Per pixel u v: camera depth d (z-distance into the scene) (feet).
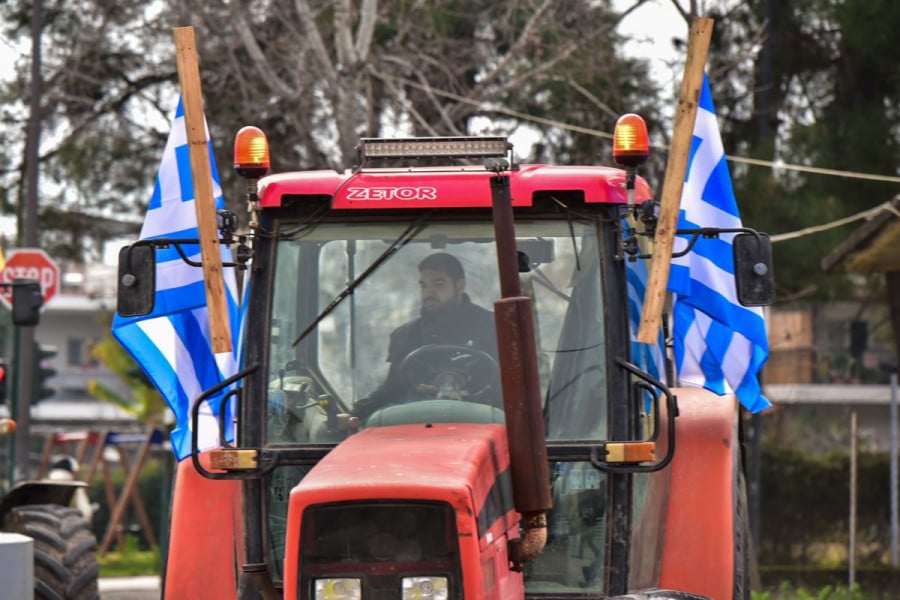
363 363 60.59
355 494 49.44
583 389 59.57
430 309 60.95
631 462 58.44
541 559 59.72
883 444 347.36
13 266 180.65
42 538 85.15
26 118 225.15
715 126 80.28
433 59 181.68
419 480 49.62
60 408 633.61
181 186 77.30
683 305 78.84
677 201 57.82
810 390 344.49
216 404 73.20
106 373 645.92
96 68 214.90
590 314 60.08
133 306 59.72
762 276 59.93
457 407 59.67
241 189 190.70
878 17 183.21
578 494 59.72
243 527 60.18
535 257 60.80
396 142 63.36
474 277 61.11
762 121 194.08
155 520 320.91
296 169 193.57
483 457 52.49
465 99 174.40
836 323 301.84
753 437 215.10
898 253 173.17
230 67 186.60
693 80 57.72
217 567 64.23
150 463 361.30
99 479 333.62
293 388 60.44
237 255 60.70
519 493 52.16
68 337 650.02
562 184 60.23
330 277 61.31
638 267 65.26
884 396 348.18
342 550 50.03
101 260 236.02
